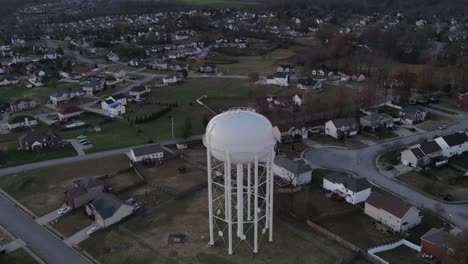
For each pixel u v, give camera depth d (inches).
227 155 1846.7
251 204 2479.1
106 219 2297.0
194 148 3432.6
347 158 3235.7
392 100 4534.9
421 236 2244.1
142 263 2016.5
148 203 2568.9
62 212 2479.1
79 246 2167.8
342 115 4114.2
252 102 4559.5
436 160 3088.1
